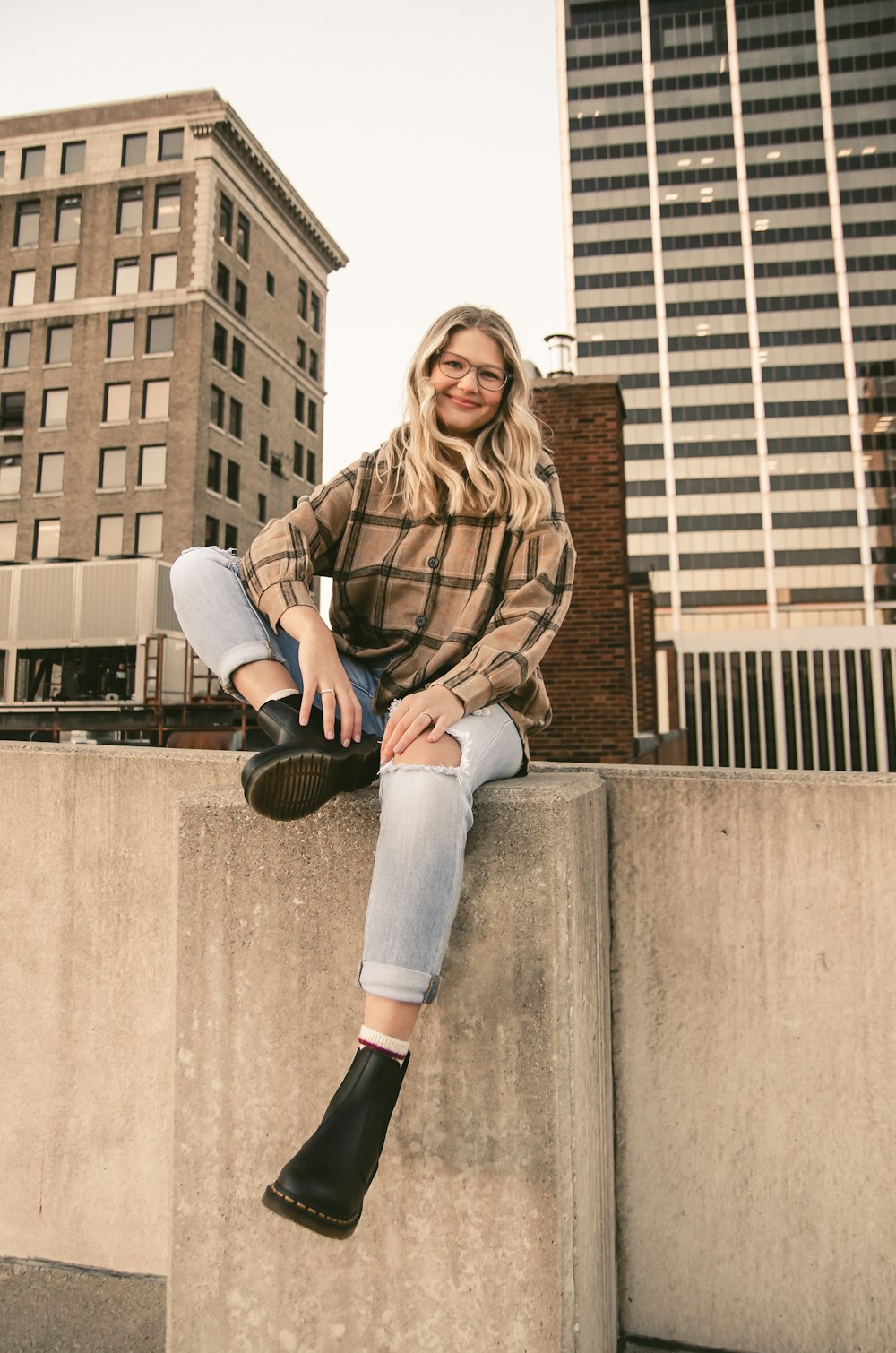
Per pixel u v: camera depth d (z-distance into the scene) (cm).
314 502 152
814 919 149
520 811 120
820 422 7381
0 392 3644
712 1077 151
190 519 3362
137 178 3588
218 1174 128
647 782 157
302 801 110
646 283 7575
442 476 148
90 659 2052
